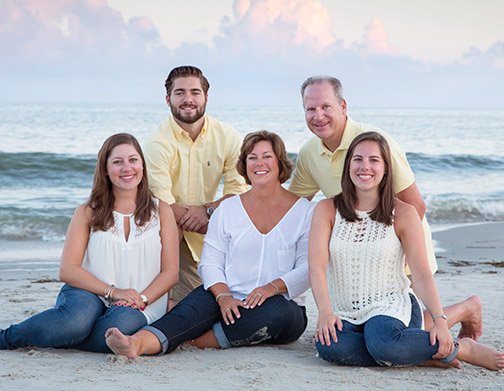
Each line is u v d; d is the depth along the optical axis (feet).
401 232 15.30
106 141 16.55
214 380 13.58
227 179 20.25
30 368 14.29
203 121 19.53
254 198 16.97
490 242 38.14
